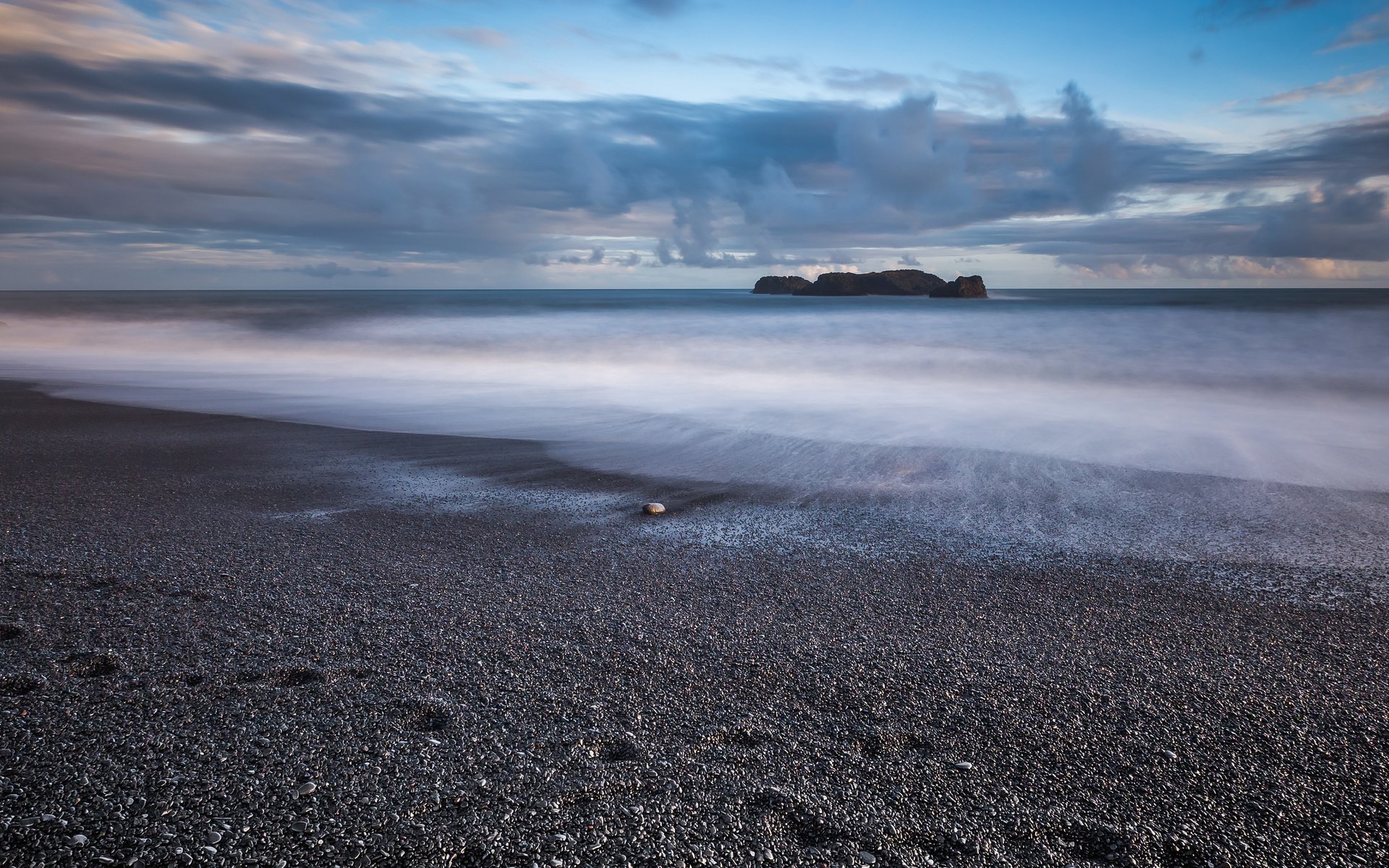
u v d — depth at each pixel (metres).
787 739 3.32
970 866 2.58
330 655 4.06
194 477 8.25
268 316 39.00
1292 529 6.33
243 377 17.92
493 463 9.02
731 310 48.34
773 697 3.67
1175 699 3.66
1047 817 2.82
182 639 4.23
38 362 21.58
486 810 2.83
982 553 5.84
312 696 3.64
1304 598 4.92
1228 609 4.76
